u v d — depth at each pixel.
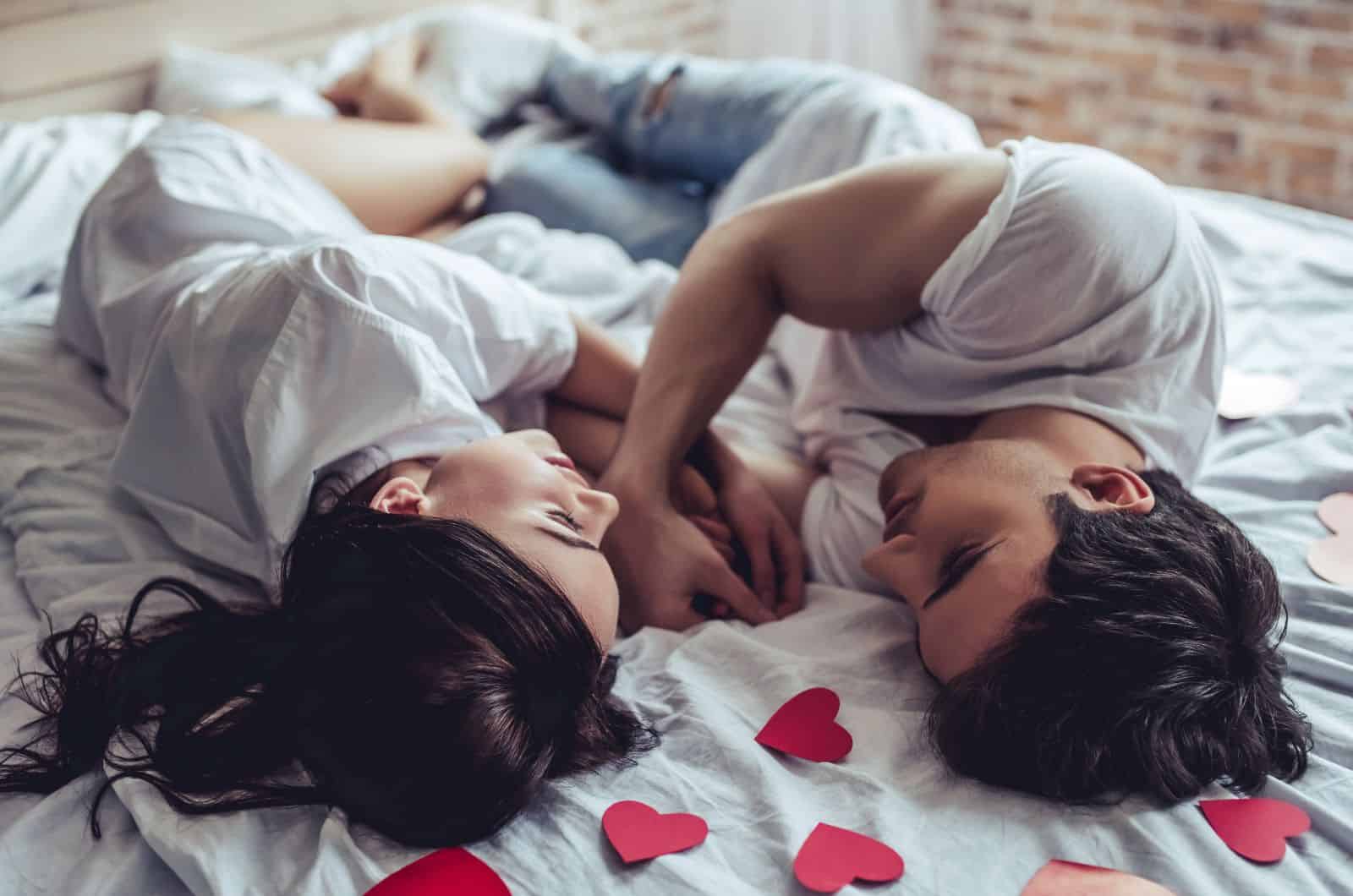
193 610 1.00
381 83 1.81
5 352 1.37
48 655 0.99
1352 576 1.08
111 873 0.82
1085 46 2.77
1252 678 0.88
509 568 0.85
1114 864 0.81
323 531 0.92
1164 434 1.09
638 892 0.79
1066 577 0.88
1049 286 1.05
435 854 0.81
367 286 1.07
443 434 1.05
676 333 1.17
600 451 1.25
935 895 0.79
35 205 1.53
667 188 1.84
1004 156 1.11
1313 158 2.59
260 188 1.38
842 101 1.52
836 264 1.13
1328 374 1.37
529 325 1.18
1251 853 0.82
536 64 2.04
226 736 0.89
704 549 1.11
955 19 2.94
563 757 0.87
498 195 1.82
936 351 1.14
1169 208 1.09
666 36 2.89
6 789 0.89
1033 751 0.86
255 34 2.10
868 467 1.20
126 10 1.92
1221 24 2.58
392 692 0.80
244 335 1.06
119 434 1.25
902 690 0.99
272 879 0.80
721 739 0.91
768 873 0.81
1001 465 0.97
